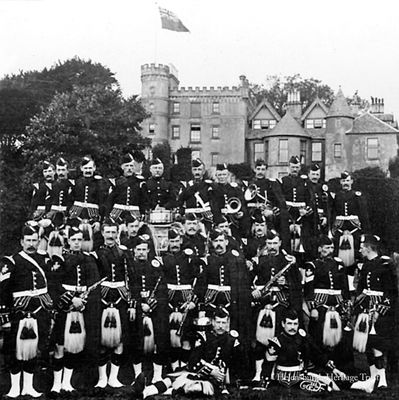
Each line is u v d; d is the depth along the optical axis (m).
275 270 11.11
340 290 11.27
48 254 10.89
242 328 10.77
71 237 10.59
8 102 22.64
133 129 22.55
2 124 22.36
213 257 10.99
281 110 25.42
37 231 10.74
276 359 10.62
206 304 10.82
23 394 9.93
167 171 16.14
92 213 13.30
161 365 10.77
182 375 10.19
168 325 10.83
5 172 20.30
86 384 10.38
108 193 13.43
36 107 22.62
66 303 10.32
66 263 10.48
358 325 11.07
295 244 13.52
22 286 10.11
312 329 11.29
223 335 10.23
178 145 24.50
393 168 21.50
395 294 11.28
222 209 13.07
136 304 10.66
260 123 25.39
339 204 13.73
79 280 10.40
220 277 10.84
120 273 10.69
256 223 12.22
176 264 11.12
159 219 13.09
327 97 24.23
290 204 13.66
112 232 10.83
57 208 13.48
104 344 10.43
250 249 12.11
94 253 10.76
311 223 13.72
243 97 25.19
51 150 21.06
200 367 10.12
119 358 10.61
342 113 22.84
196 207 13.04
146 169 14.56
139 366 10.79
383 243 15.05
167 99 23.98
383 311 11.09
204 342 10.23
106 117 21.98
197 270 11.09
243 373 10.76
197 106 24.55
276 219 13.44
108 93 22.34
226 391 10.05
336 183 14.14
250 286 11.03
